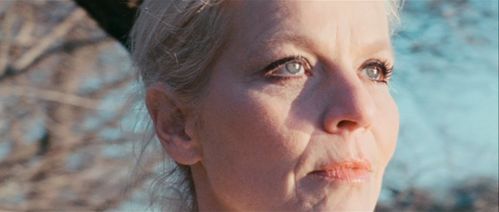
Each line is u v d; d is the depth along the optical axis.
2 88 6.95
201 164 2.29
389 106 2.18
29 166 6.76
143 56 2.40
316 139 2.08
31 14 7.14
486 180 6.05
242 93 2.13
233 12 2.18
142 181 2.66
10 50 7.08
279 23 2.13
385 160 2.16
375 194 2.13
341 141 2.08
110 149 6.58
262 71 2.13
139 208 3.05
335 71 2.11
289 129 2.09
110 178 6.37
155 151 2.57
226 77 2.17
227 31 2.19
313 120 2.09
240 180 2.14
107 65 6.96
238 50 2.16
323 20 2.13
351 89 2.09
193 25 2.24
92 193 6.64
